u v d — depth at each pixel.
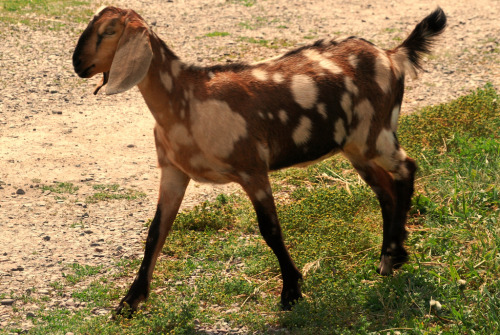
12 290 8.05
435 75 18.31
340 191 10.58
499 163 10.62
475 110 13.52
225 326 7.20
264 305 7.61
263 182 7.28
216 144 7.07
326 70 7.61
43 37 21.08
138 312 7.32
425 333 6.57
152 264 7.60
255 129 7.17
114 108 16.31
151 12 24.84
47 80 17.91
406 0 27.81
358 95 7.67
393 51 8.30
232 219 10.07
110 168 12.62
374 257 8.59
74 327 7.14
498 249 8.19
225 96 7.13
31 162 12.73
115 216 10.46
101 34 6.88
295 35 22.27
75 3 24.84
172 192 7.63
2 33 21.19
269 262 8.47
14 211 10.54
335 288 7.49
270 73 7.50
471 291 7.38
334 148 7.80
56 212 10.53
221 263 8.71
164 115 7.17
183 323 7.05
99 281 8.34
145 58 6.71
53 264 8.82
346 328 6.81
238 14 25.08
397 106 8.12
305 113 7.43
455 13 25.53
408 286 7.57
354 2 27.39
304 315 7.14
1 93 16.81
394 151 7.96
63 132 14.51
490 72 18.38
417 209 9.73
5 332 7.08
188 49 20.50
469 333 6.63
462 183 10.22
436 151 11.95
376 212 9.87
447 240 8.75
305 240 8.73
